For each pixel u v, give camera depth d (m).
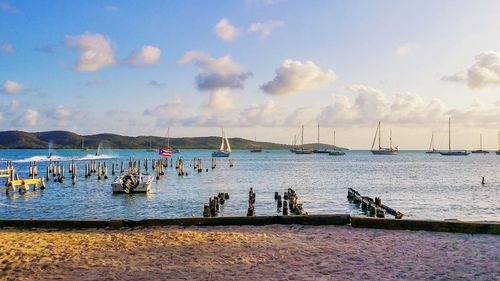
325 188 56.25
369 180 69.69
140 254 11.61
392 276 9.45
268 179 71.19
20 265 10.62
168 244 12.79
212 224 15.86
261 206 39.03
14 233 14.68
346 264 10.44
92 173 82.44
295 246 12.44
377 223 15.23
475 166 121.50
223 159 165.38
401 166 120.38
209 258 11.10
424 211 36.94
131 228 15.52
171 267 10.27
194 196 46.97
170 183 63.09
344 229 15.05
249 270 9.95
